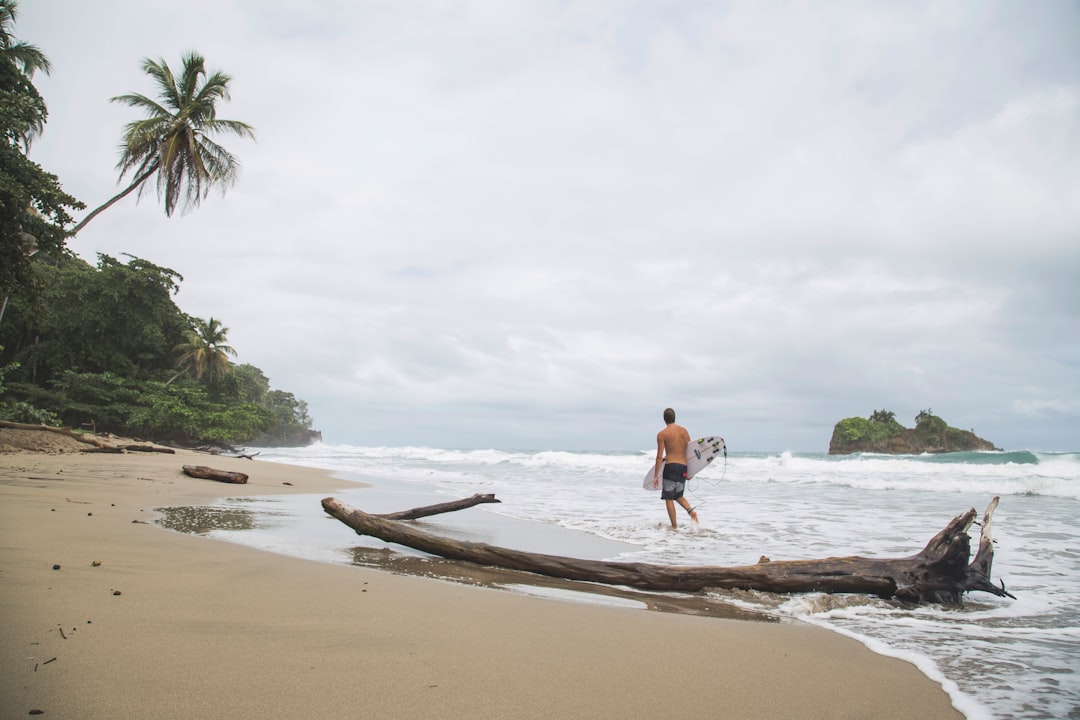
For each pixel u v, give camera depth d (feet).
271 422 162.20
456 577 15.21
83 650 7.67
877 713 7.63
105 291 119.24
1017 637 11.55
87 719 5.87
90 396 115.75
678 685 8.21
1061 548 23.06
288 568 13.94
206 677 7.21
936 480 60.90
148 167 83.61
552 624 10.85
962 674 9.32
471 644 9.34
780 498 46.14
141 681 6.91
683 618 12.15
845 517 32.65
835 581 14.67
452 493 43.55
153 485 33.81
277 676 7.44
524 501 40.22
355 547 18.71
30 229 50.88
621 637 10.36
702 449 29.40
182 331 151.23
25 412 79.56
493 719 6.66
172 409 119.75
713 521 30.55
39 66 79.71
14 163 48.78
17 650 7.49
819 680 8.77
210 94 86.02
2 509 19.48
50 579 10.96
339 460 118.52
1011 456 134.62
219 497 31.19
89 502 23.89
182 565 13.23
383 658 8.41
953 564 14.61
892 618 12.96
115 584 11.07
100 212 79.51
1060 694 8.51
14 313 108.68
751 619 12.47
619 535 25.00
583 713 7.01
